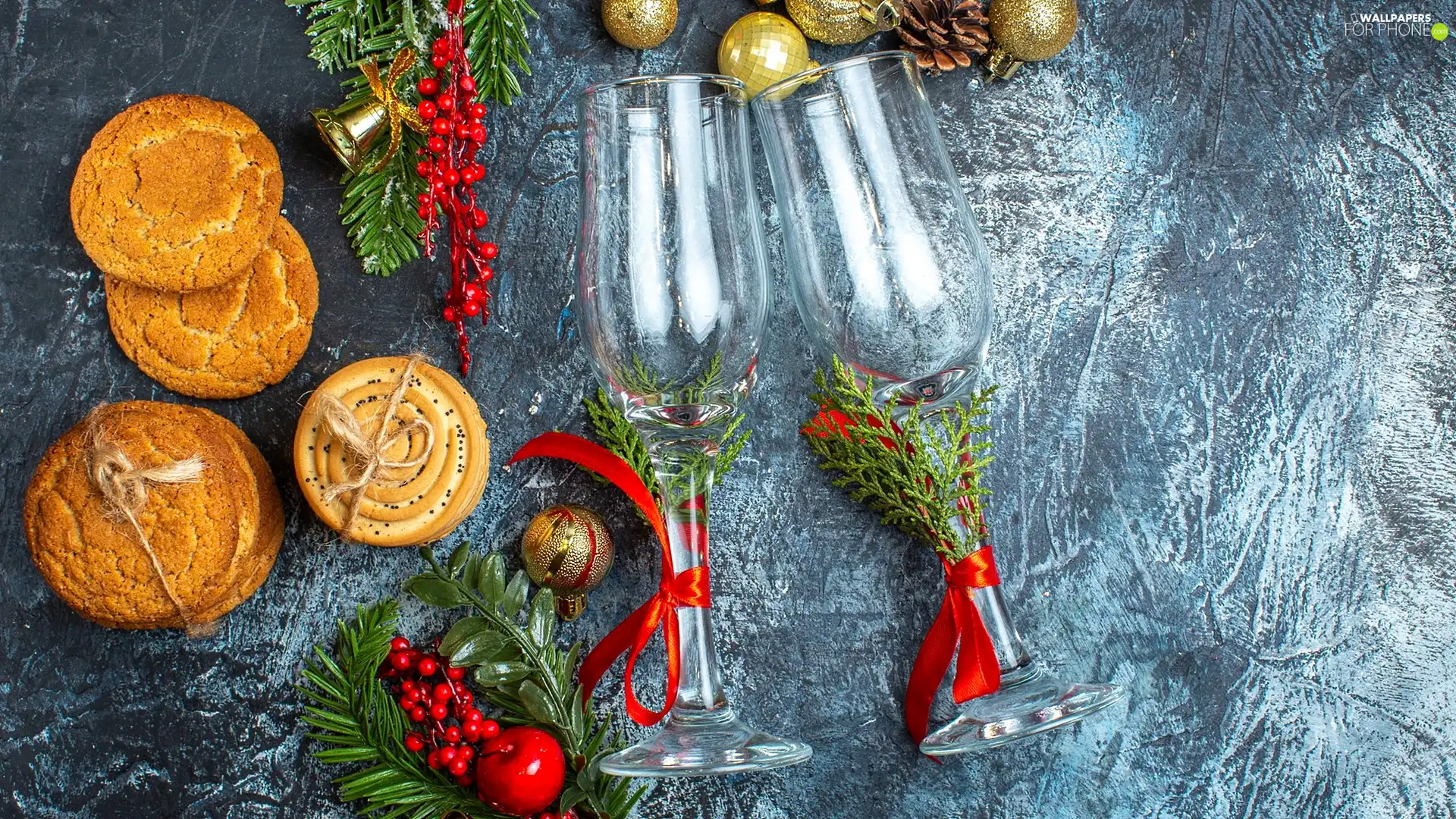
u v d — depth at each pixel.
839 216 0.53
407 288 0.57
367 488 0.53
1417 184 0.60
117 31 0.55
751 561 0.58
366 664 0.55
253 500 0.53
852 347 0.54
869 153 0.53
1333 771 0.59
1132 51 0.59
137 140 0.52
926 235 0.53
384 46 0.54
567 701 0.55
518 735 0.54
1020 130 0.59
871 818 0.58
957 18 0.56
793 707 0.58
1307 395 0.60
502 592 0.55
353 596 0.56
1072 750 0.58
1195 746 0.59
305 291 0.55
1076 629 0.59
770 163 0.54
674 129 0.51
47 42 0.55
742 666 0.58
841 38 0.56
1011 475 0.59
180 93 0.55
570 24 0.57
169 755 0.55
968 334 0.53
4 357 0.55
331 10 0.55
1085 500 0.59
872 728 0.58
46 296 0.55
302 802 0.56
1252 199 0.60
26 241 0.55
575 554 0.54
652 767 0.51
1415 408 0.60
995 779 0.58
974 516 0.55
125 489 0.50
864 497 0.58
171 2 0.56
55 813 0.55
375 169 0.54
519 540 0.57
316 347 0.56
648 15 0.54
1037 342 0.59
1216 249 0.60
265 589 0.56
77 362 0.55
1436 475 0.60
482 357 0.57
